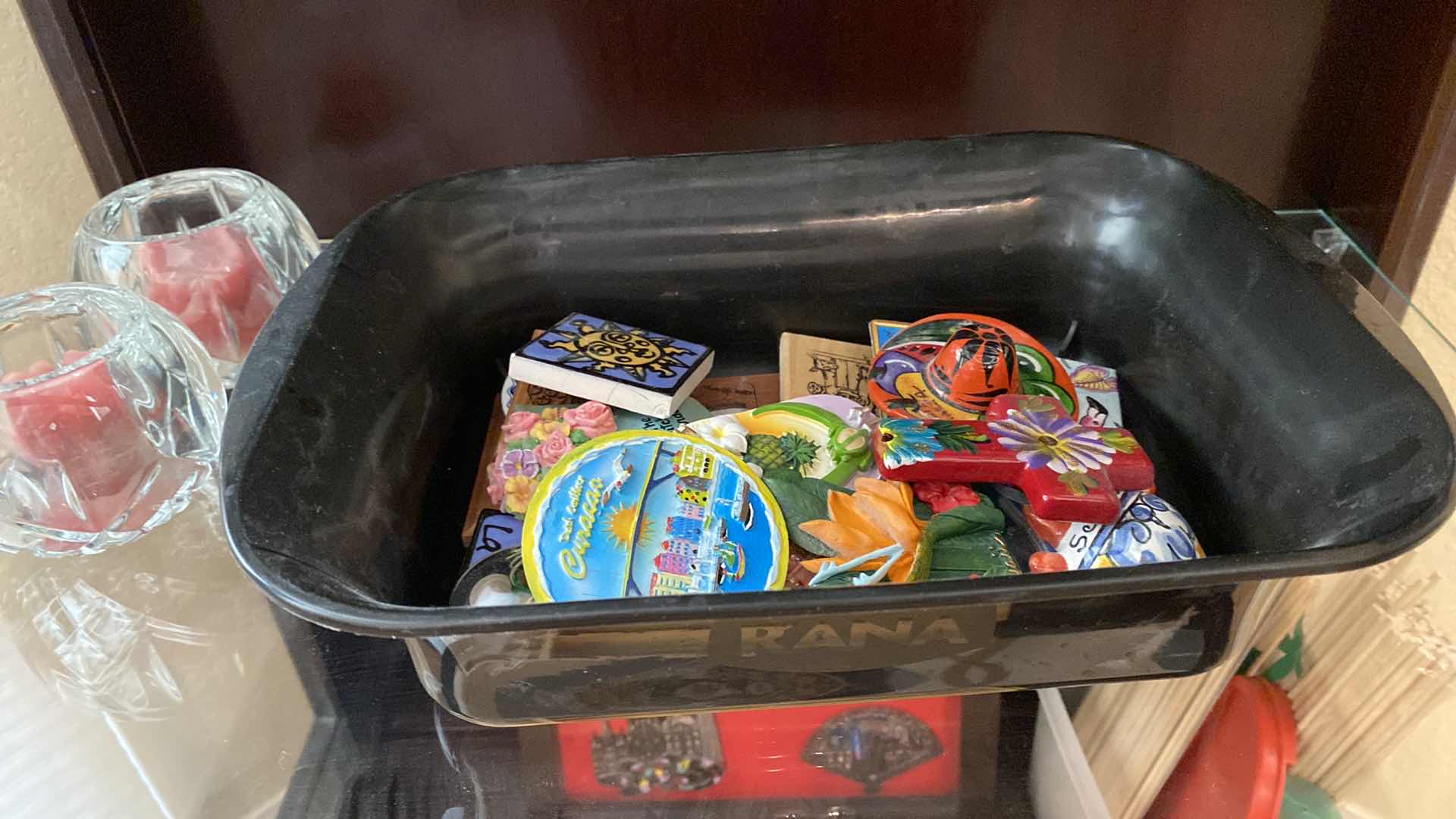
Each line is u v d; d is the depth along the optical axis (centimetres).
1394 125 63
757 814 44
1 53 58
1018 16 65
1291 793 55
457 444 52
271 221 60
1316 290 44
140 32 63
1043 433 48
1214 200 50
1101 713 46
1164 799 47
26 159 60
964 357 51
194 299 58
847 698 39
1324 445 41
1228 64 66
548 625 32
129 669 49
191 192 62
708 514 44
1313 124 68
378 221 49
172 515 56
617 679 37
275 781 44
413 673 48
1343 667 54
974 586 32
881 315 57
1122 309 54
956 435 48
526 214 53
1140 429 53
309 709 47
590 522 43
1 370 54
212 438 56
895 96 68
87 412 50
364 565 40
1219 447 47
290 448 39
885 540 45
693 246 55
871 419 51
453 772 45
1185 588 33
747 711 46
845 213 54
